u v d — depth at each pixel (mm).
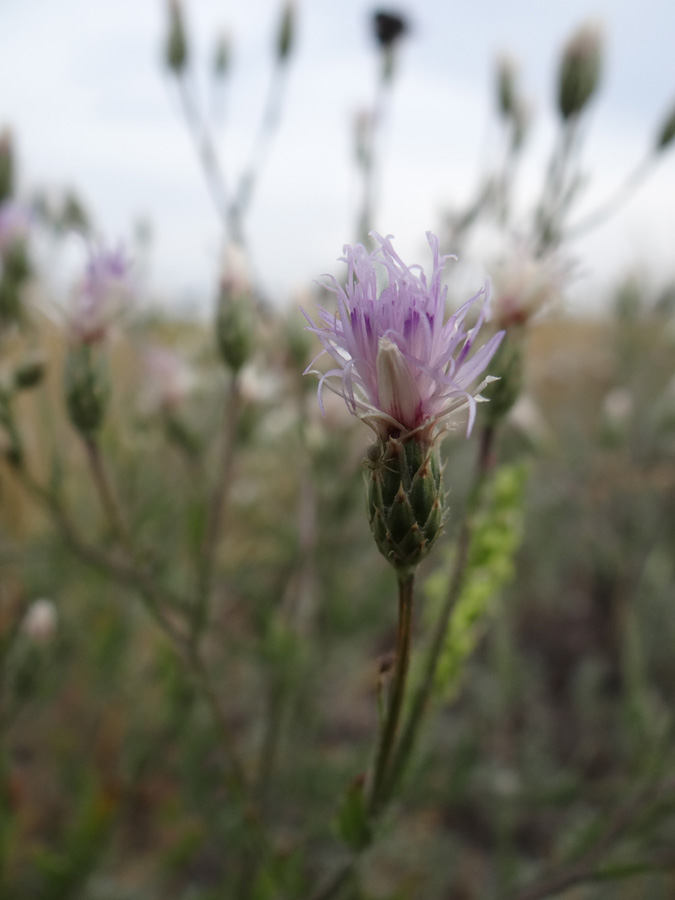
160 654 156
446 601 87
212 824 161
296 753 182
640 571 268
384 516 68
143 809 189
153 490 192
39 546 169
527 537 284
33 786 194
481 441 96
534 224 134
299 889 125
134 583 123
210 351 208
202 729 172
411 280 68
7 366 129
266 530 223
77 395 116
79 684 207
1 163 167
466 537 90
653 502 281
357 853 87
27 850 172
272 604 175
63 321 118
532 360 372
